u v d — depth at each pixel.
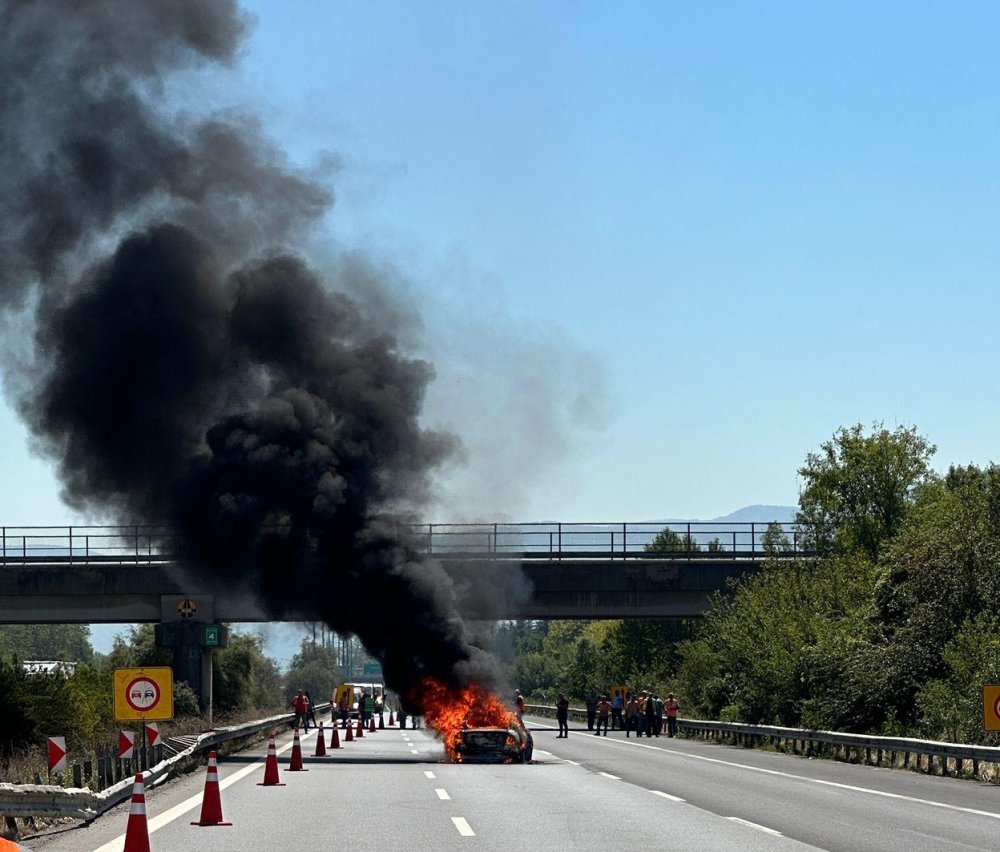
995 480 45.25
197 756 33.78
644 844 17.09
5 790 18.44
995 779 29.08
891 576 48.31
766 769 33.59
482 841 17.39
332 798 24.19
